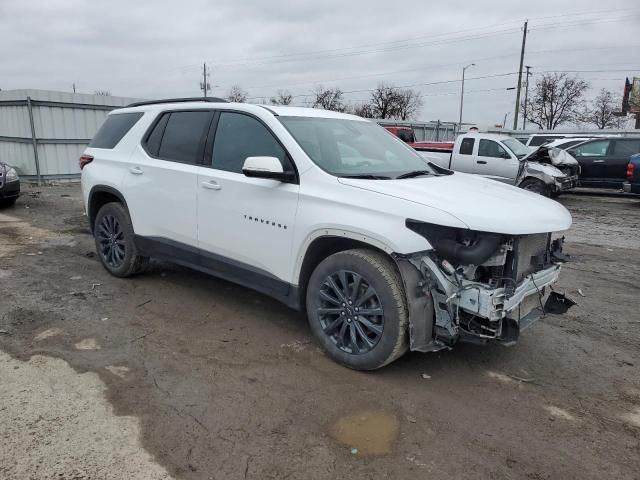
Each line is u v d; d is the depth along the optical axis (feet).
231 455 8.85
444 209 10.55
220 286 17.70
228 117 14.62
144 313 15.12
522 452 9.21
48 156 51.24
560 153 45.52
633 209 42.88
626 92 148.77
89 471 8.34
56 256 21.59
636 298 18.17
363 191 11.48
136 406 10.22
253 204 13.26
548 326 15.21
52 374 11.36
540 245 12.25
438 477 8.48
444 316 10.86
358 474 8.50
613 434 9.87
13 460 8.54
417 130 117.70
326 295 12.18
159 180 15.84
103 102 54.70
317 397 10.77
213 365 12.03
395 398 10.84
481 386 11.51
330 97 232.12
